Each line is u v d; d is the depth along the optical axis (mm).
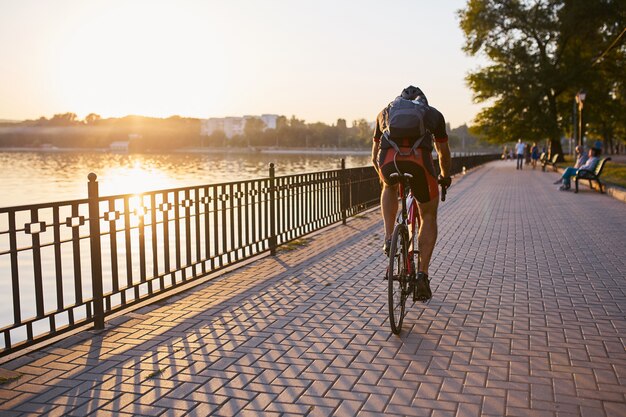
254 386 4000
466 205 15695
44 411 3670
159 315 5719
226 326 5340
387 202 5012
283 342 4879
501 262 8008
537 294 6297
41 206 4727
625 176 23297
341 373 4195
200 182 40062
